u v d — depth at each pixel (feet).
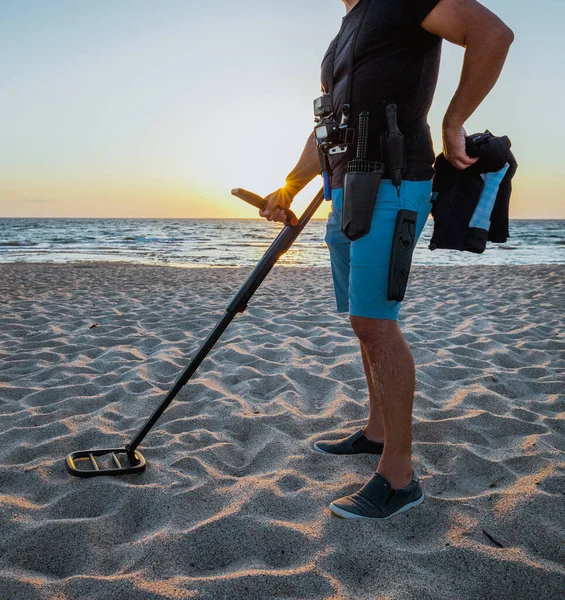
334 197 5.74
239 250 77.51
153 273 35.88
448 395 9.43
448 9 4.69
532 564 4.63
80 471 6.25
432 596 4.31
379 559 4.76
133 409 8.82
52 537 5.16
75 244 91.86
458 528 5.22
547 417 8.25
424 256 63.16
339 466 6.57
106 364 11.51
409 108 5.13
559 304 19.86
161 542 5.01
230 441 7.52
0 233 136.56
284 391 9.66
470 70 4.77
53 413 8.58
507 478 6.25
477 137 5.41
